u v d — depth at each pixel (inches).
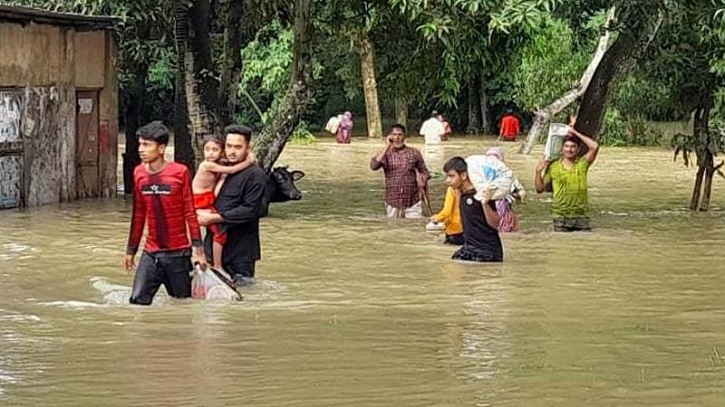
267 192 628.4
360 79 2497.5
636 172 1544.0
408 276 657.0
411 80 1264.8
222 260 611.2
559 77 2172.7
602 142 2249.0
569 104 1498.5
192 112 1026.7
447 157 1926.7
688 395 389.4
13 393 387.9
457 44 1132.5
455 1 959.0
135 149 1179.3
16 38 1011.9
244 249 614.5
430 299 581.0
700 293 607.8
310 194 1187.9
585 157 885.8
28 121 1032.2
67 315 529.7
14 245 766.5
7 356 442.9
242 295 587.8
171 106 2495.1
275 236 833.5
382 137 2509.8
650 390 395.9
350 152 1982.0
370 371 420.8
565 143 882.8
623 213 1024.2
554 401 379.9
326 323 514.6
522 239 829.2
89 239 799.1
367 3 1160.8
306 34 1024.2
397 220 944.3
